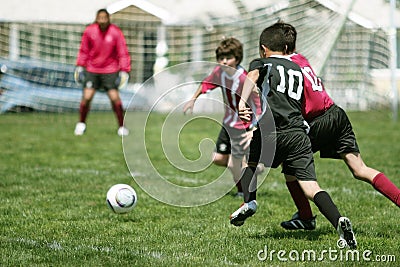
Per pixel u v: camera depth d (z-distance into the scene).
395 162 20.89
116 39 26.55
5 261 9.61
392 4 34.72
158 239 11.22
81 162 21.00
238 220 10.46
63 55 40.91
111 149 24.17
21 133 29.17
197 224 12.49
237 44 15.15
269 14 34.44
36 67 39.91
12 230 11.86
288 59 10.80
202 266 9.34
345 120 10.98
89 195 15.43
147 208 14.05
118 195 12.12
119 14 42.00
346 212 13.67
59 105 40.44
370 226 12.24
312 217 11.87
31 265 9.41
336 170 19.62
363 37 37.53
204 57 40.31
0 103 39.41
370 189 16.50
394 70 36.25
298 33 32.06
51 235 11.51
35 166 20.03
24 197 15.13
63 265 9.41
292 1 33.19
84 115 28.14
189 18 40.88
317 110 10.79
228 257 9.91
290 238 11.27
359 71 38.34
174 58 41.19
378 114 39.31
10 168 19.53
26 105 39.81
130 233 11.76
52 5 40.78
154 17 41.88
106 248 10.55
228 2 41.44
